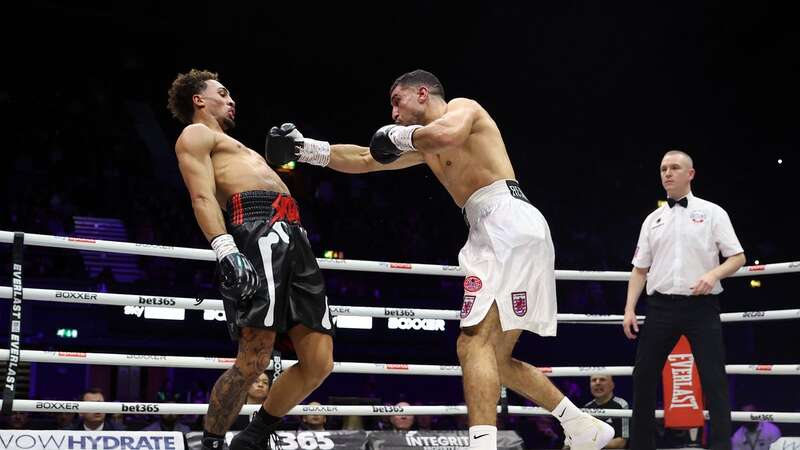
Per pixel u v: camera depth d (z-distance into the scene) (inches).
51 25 634.8
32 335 416.8
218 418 109.9
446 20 656.4
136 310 437.4
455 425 419.5
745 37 609.3
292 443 156.1
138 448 139.9
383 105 716.0
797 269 171.0
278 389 116.9
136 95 674.2
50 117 606.5
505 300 110.5
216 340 455.2
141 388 442.0
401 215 637.9
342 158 131.0
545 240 114.8
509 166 119.0
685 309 158.7
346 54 682.8
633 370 165.2
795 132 613.6
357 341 468.8
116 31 653.9
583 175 698.2
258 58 687.1
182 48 676.1
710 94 652.7
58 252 473.7
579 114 704.4
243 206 114.1
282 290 110.5
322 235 579.8
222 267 105.6
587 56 666.8
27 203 516.4
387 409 159.3
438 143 108.0
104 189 557.9
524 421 401.4
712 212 161.5
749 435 323.0
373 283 536.7
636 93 677.3
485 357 109.5
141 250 146.4
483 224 115.4
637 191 679.1
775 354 505.4
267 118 698.2
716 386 155.2
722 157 652.1
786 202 611.5
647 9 616.1
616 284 547.8
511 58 683.4
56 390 424.8
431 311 171.2
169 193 588.7
